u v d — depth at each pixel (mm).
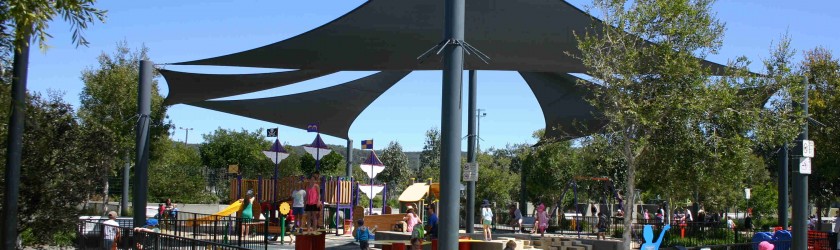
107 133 13492
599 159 13312
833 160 22359
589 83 13398
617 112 11234
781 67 11727
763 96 11742
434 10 12477
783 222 16109
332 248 19000
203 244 10320
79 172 12703
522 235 19984
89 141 13039
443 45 8664
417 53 14117
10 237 9328
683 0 11219
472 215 19188
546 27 12836
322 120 24609
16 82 9195
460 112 8664
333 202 23688
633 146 11781
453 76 8641
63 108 12930
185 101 19656
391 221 23422
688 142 11375
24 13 7406
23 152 11961
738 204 40344
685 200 34812
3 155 11602
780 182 16125
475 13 12578
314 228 14023
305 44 13742
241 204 23047
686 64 11250
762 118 11570
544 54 13969
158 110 33969
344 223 24062
